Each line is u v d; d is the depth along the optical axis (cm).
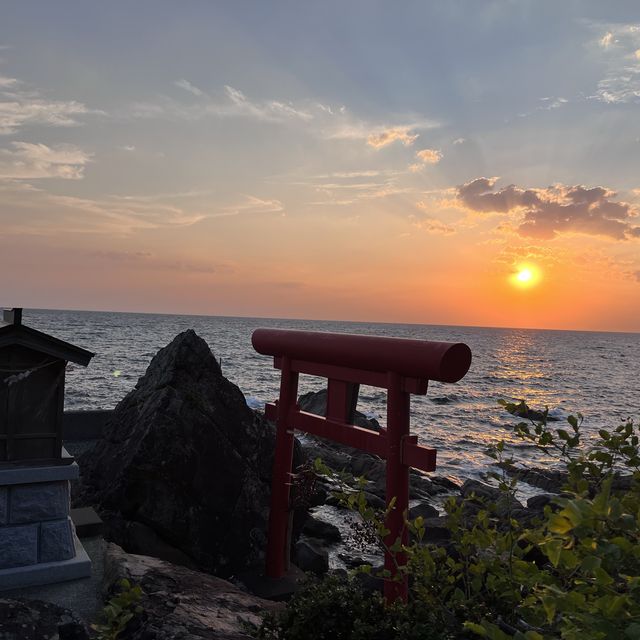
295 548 1258
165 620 616
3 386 726
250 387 5647
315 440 2689
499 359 13525
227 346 12138
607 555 223
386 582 771
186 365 1170
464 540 426
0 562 718
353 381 938
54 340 736
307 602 549
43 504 745
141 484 1012
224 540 1070
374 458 2288
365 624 503
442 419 4294
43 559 742
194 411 1100
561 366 11888
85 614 670
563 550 226
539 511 1338
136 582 715
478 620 407
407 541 754
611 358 15712
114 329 15800
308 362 1035
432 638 450
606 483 220
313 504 1541
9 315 752
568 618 214
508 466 479
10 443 730
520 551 356
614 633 192
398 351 829
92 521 915
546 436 454
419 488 2144
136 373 5744
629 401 6231
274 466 1091
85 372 5566
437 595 453
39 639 557
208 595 722
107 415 1855
